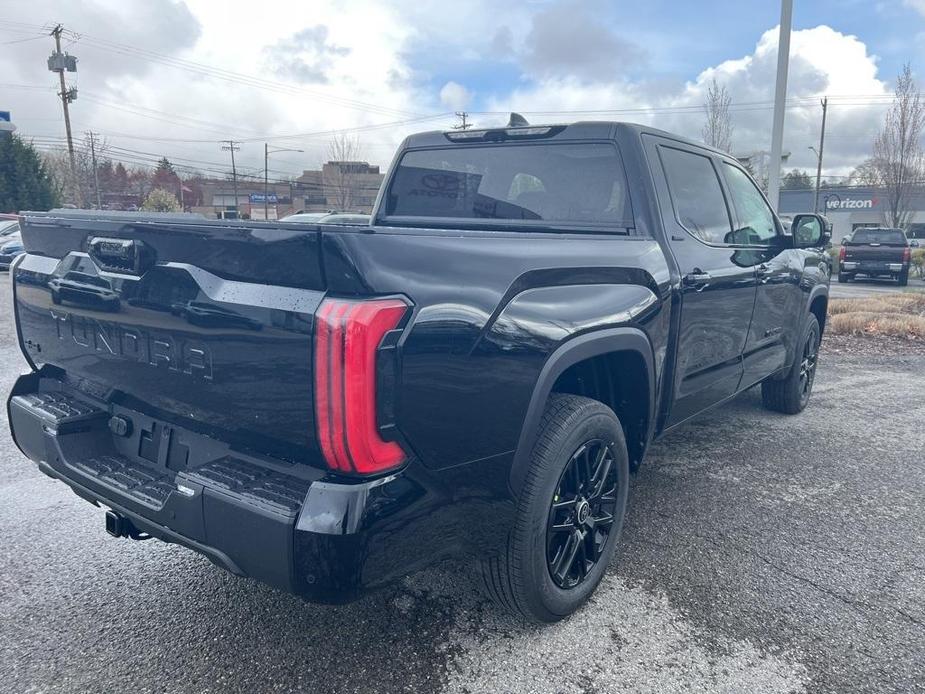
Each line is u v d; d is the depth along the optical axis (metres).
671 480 4.35
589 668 2.52
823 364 8.47
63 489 4.11
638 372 3.05
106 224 2.40
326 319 1.85
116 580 3.09
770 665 2.54
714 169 4.08
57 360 2.82
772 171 11.73
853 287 21.55
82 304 2.55
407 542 2.09
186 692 2.37
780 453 4.90
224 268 2.07
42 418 2.72
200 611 2.85
